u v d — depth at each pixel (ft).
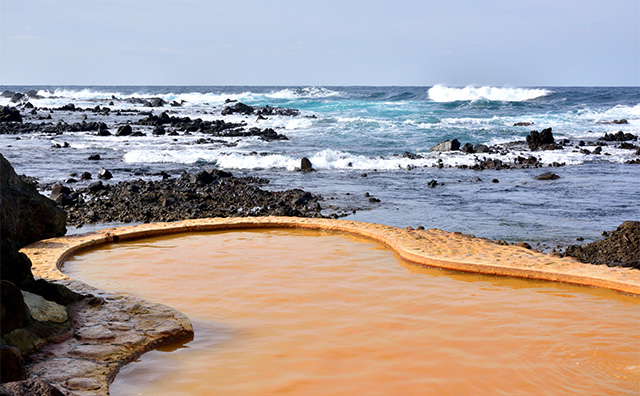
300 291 24.58
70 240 32.58
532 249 32.60
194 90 509.76
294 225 37.78
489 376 16.60
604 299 23.75
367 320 21.13
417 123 132.46
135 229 35.27
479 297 23.91
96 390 15.38
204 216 43.09
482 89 242.17
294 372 16.93
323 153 78.02
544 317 21.48
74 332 19.06
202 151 85.10
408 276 26.99
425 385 16.06
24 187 33.47
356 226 36.37
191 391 15.79
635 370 17.01
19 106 220.23
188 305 22.85
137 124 135.33
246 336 19.72
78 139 103.55
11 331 17.07
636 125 133.49
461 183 60.08
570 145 96.43
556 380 16.38
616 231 32.55
